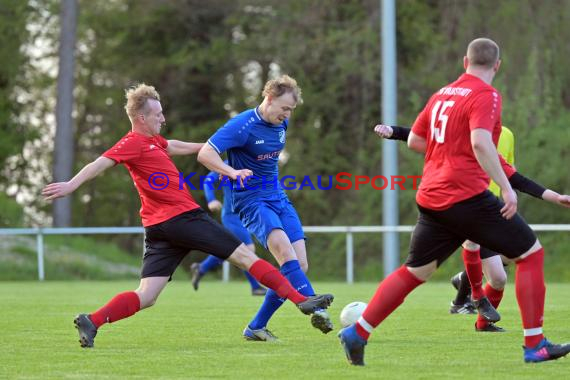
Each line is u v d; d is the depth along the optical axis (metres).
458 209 15.92
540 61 72.50
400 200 72.94
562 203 17.38
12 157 95.44
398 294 16.30
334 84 83.50
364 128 83.06
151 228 19.67
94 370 16.59
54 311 30.25
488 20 75.38
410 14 80.75
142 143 19.50
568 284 50.16
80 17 92.88
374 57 80.44
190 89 91.56
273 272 19.25
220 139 20.06
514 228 16.03
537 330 16.61
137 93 19.67
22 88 94.56
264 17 84.38
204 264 41.00
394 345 19.91
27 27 91.25
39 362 17.66
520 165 68.69
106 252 67.12
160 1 88.44
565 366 16.52
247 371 16.33
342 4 83.69
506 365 16.75
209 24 90.56
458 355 18.20
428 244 16.30
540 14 73.81
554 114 71.69
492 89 16.00
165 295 39.22
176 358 18.11
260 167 20.75
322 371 16.22
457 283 27.27
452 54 78.00
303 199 84.25
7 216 79.69
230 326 24.83
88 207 100.69
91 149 100.94
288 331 23.17
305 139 84.94
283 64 84.00
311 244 81.94
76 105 100.00
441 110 16.31
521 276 16.45
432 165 16.41
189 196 19.84
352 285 48.91
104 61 97.19
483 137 15.56
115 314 19.77
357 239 78.62
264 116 20.48
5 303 34.22
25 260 60.41
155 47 93.62
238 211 21.06
